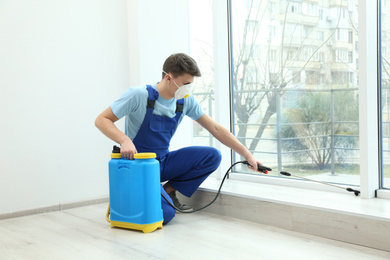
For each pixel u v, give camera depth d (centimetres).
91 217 247
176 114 231
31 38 260
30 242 200
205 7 308
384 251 176
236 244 188
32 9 260
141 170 206
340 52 230
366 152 209
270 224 219
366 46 204
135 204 209
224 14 281
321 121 243
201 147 238
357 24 221
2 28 250
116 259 172
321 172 245
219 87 280
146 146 231
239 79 285
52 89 270
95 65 289
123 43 304
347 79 228
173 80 213
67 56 276
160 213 214
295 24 250
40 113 265
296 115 254
